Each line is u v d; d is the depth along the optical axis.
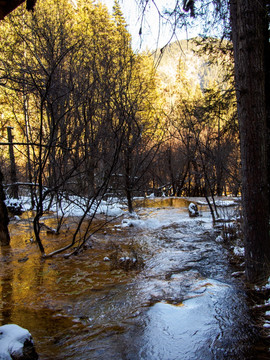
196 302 3.97
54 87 6.67
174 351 2.92
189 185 21.73
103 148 8.44
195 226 9.02
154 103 13.05
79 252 6.60
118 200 12.84
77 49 7.20
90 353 2.92
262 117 4.31
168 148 19.12
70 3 8.80
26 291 4.61
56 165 7.15
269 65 4.62
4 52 6.74
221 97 8.70
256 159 4.31
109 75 8.11
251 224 4.43
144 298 4.21
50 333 3.35
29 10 2.36
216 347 2.96
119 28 8.25
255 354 2.85
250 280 4.50
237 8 4.42
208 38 8.12
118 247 7.02
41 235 8.25
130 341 3.12
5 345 2.45
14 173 12.00
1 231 7.20
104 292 4.51
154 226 9.30
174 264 5.71
